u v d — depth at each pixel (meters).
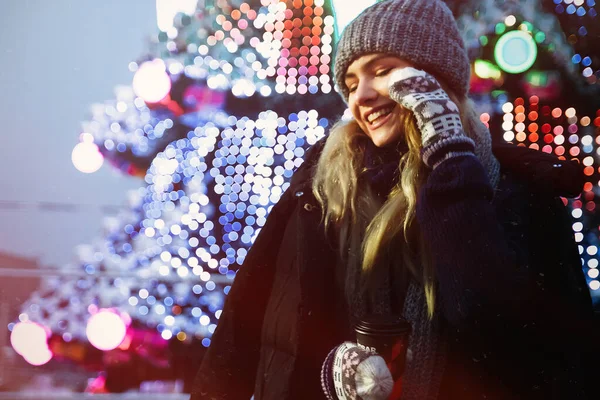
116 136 5.83
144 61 5.83
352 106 1.56
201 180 5.31
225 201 5.10
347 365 1.29
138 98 5.77
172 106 5.57
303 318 1.48
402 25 1.52
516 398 1.34
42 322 5.31
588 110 4.67
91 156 5.94
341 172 1.53
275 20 5.04
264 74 5.07
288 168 5.01
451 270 1.31
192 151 5.31
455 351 1.37
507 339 1.32
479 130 1.54
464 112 1.55
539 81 4.67
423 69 1.54
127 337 5.20
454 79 1.56
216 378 1.65
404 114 1.50
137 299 5.28
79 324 5.34
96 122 5.90
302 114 4.96
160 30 5.54
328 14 4.91
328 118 5.04
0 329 4.74
